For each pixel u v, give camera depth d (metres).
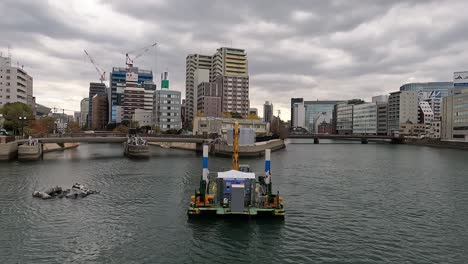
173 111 198.50
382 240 28.38
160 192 45.62
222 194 34.41
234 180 33.78
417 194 46.69
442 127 183.75
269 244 27.02
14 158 84.56
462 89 170.75
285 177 60.12
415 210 38.06
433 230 31.12
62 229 30.16
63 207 37.25
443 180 58.91
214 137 125.12
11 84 157.50
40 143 91.81
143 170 68.00
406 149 150.25
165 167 73.31
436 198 44.22
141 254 24.98
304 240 27.98
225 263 23.64
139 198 41.97
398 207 39.28
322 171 69.06
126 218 33.44
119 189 47.62
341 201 41.78
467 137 157.12
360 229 31.08
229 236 28.55
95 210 36.25
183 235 28.73
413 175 64.81
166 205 38.53
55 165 74.31
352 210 37.59
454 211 37.72
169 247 26.28
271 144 129.25
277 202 33.50
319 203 40.50
